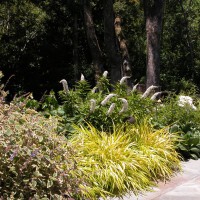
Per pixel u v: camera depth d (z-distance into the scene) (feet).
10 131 13.37
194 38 87.20
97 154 18.62
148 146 20.90
